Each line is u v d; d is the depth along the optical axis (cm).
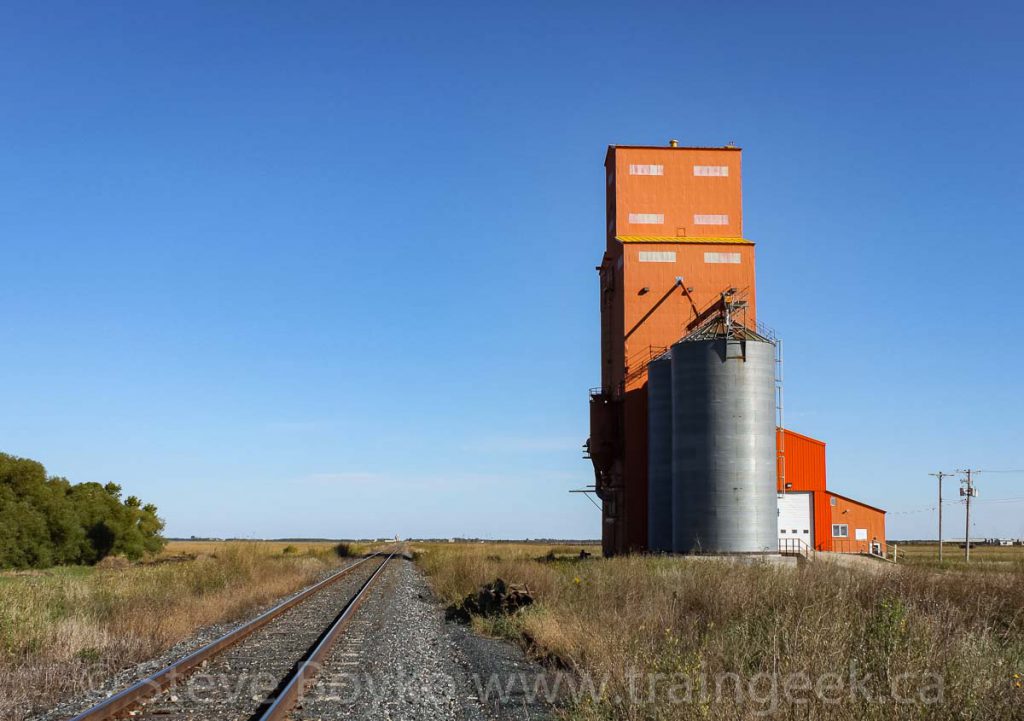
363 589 3303
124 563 7338
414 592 3500
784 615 1557
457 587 3181
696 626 1684
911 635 1277
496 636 2117
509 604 2386
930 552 10694
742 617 1711
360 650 1761
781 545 6606
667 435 5891
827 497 6669
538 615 2123
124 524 8144
